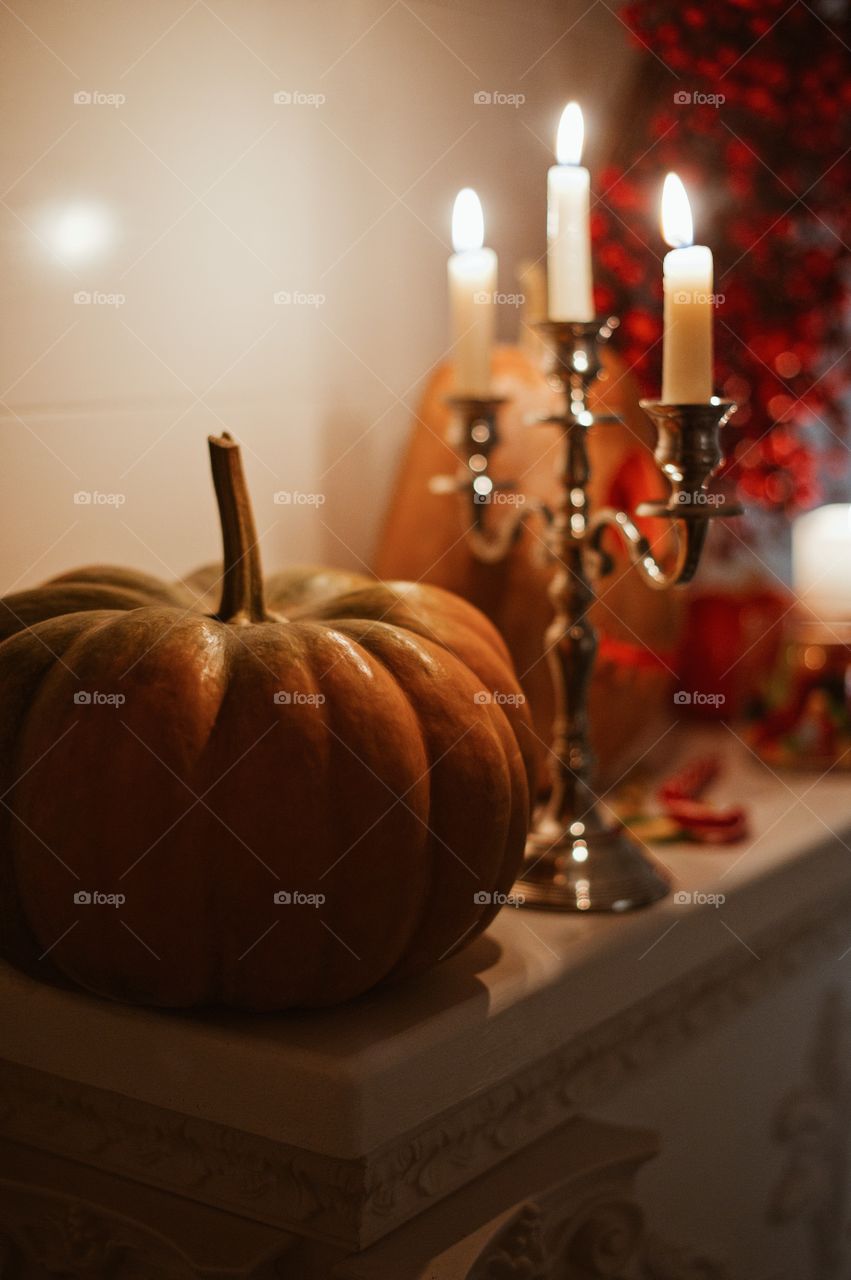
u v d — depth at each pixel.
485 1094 0.86
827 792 1.38
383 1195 0.77
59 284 0.99
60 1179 0.85
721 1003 1.17
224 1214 0.80
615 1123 1.04
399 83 1.24
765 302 1.44
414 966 0.83
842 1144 1.43
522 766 0.86
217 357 1.12
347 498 1.26
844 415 1.60
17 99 0.94
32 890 0.77
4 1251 0.87
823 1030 1.38
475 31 1.31
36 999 0.83
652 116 1.45
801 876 1.21
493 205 1.37
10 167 0.94
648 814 1.25
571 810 1.05
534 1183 0.87
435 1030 0.80
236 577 0.83
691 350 0.83
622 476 1.25
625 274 1.39
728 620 1.52
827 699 1.44
